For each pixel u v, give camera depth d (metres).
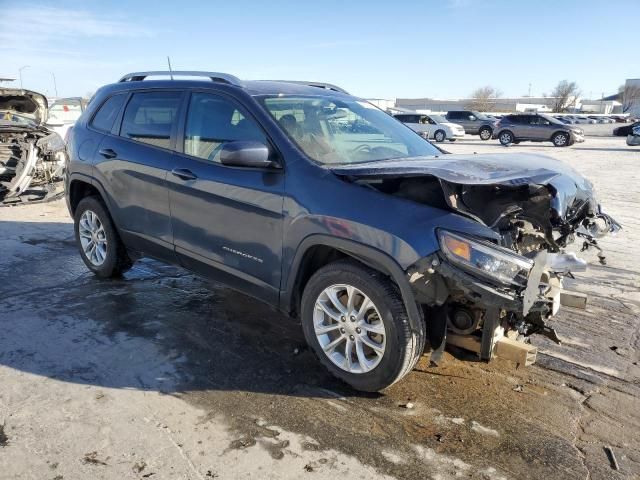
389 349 2.98
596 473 2.60
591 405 3.18
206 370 3.44
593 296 5.02
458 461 2.65
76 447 2.65
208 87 3.97
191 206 3.90
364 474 2.54
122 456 2.60
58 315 4.25
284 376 3.39
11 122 9.46
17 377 3.29
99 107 4.98
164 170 4.09
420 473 2.55
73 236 6.83
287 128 3.53
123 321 4.16
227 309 4.43
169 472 2.50
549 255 2.87
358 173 3.06
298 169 3.32
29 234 6.90
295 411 3.02
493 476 2.55
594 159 18.73
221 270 3.82
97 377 3.32
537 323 3.27
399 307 2.94
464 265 2.70
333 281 3.17
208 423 2.88
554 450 2.75
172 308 4.43
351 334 3.17
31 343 3.76
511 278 2.74
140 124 4.46
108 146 4.64
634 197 10.35
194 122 4.00
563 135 26.16
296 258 3.29
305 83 4.73
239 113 3.71
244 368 3.48
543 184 3.09
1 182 8.79
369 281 3.00
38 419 2.87
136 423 2.86
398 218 2.89
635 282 5.44
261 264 3.53
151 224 4.31
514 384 3.38
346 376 3.22
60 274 5.26
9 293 4.72
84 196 5.26
